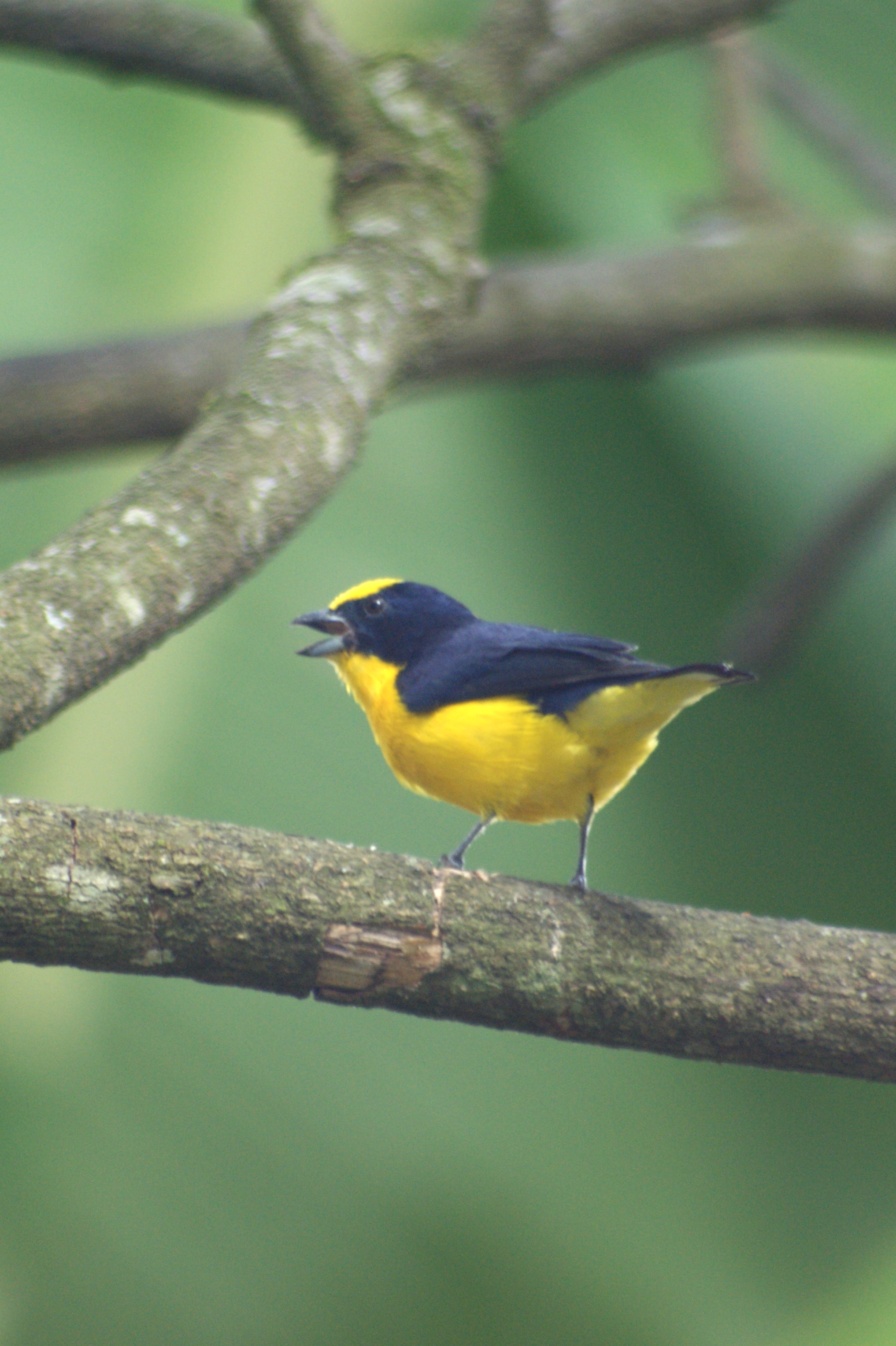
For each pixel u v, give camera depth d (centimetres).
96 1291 906
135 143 1184
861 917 1144
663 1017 586
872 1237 1055
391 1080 1017
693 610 1199
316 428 664
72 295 1127
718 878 1145
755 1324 1028
